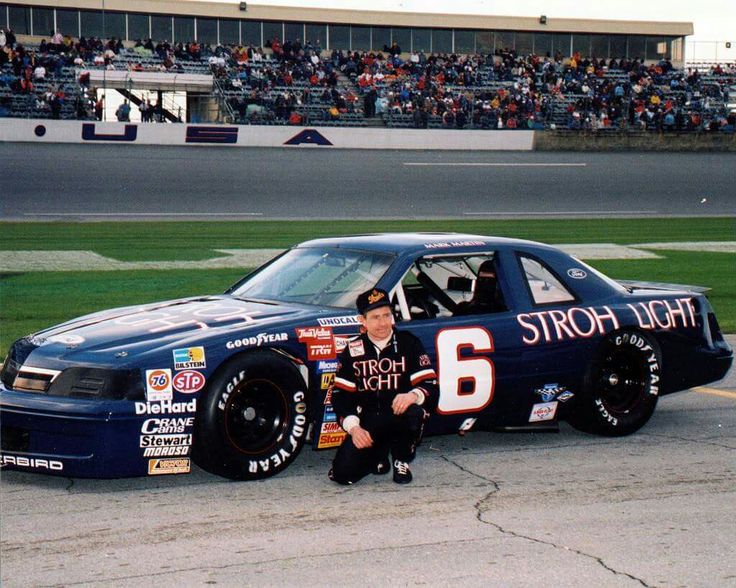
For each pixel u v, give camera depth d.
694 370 6.92
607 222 24.84
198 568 4.08
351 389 5.26
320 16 51.28
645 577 4.04
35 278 13.47
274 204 27.27
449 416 5.91
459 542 4.45
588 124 44.12
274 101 41.06
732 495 5.27
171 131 38.09
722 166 38.81
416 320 5.90
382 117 42.44
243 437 5.34
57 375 5.13
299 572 4.04
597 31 55.25
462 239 6.39
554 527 4.69
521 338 6.12
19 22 47.22
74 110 38.53
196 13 49.47
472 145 41.41
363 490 5.30
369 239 6.47
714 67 52.56
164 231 20.41
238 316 5.65
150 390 5.05
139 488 5.29
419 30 53.22
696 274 15.29
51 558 4.19
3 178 29.33
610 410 6.52
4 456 5.19
